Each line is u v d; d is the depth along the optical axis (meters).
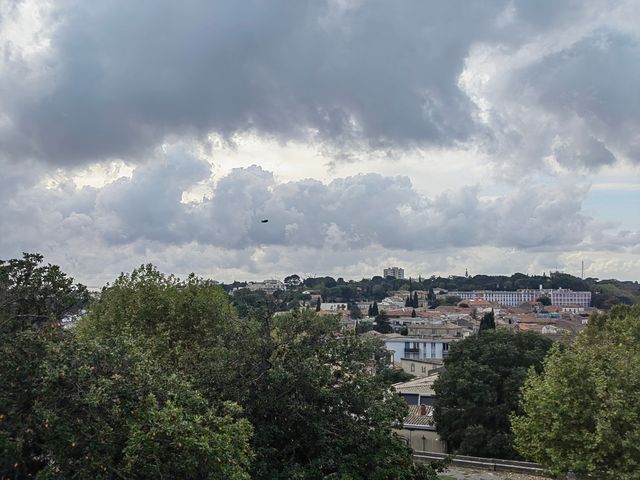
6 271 13.18
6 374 10.71
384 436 14.89
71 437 10.23
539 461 19.67
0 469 10.38
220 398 14.06
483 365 32.84
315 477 14.00
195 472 10.77
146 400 10.80
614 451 16.92
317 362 14.87
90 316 20.33
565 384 17.97
